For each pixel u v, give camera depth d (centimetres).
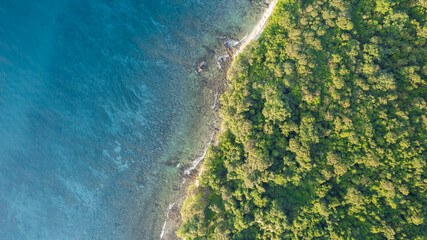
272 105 4694
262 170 4594
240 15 5672
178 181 5891
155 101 5919
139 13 5934
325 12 4738
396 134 4188
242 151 4988
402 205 4159
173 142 5903
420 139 4172
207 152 5450
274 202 4581
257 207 4756
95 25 6056
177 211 5875
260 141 4738
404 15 4434
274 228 4606
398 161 4188
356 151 4353
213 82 5775
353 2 4819
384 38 4612
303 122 4603
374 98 4378
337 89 4531
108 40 6022
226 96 5372
